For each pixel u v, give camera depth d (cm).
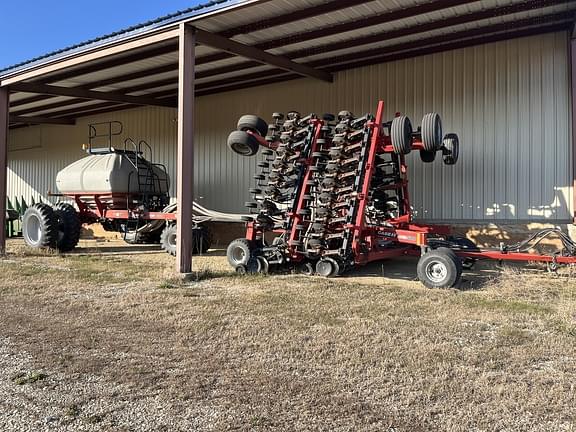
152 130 1528
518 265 852
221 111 1368
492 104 975
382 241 859
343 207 788
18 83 1148
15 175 1972
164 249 1129
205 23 856
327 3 809
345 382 352
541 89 930
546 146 924
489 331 471
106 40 891
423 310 553
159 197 1256
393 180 931
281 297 624
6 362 399
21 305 591
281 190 865
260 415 304
